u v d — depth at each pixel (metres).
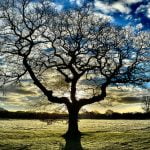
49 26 37.72
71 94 40.94
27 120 97.44
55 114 42.25
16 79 37.78
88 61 39.44
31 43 37.16
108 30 38.75
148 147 31.50
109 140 36.84
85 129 57.44
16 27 36.84
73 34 38.53
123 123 83.25
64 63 39.09
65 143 34.41
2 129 54.59
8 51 37.06
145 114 122.31
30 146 32.28
